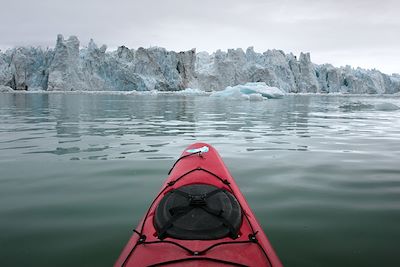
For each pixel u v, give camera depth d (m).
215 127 9.65
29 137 7.60
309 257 2.54
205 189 2.59
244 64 60.78
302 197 3.78
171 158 5.54
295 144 6.90
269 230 2.97
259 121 11.43
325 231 2.95
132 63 53.81
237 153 5.98
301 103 25.44
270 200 3.69
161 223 2.22
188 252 1.92
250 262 1.87
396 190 3.99
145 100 26.94
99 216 3.23
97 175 4.56
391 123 11.06
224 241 2.04
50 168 4.89
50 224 3.05
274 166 5.08
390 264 2.46
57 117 12.38
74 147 6.43
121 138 7.54
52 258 2.50
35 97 30.14
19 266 2.39
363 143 7.06
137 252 2.01
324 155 5.83
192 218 2.19
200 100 27.67
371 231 2.96
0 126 9.53
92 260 2.48
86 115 13.35
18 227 2.99
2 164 5.11
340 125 10.37
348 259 2.52
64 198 3.71
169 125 10.08
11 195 3.79
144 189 4.02
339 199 3.71
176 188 2.73
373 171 4.80
